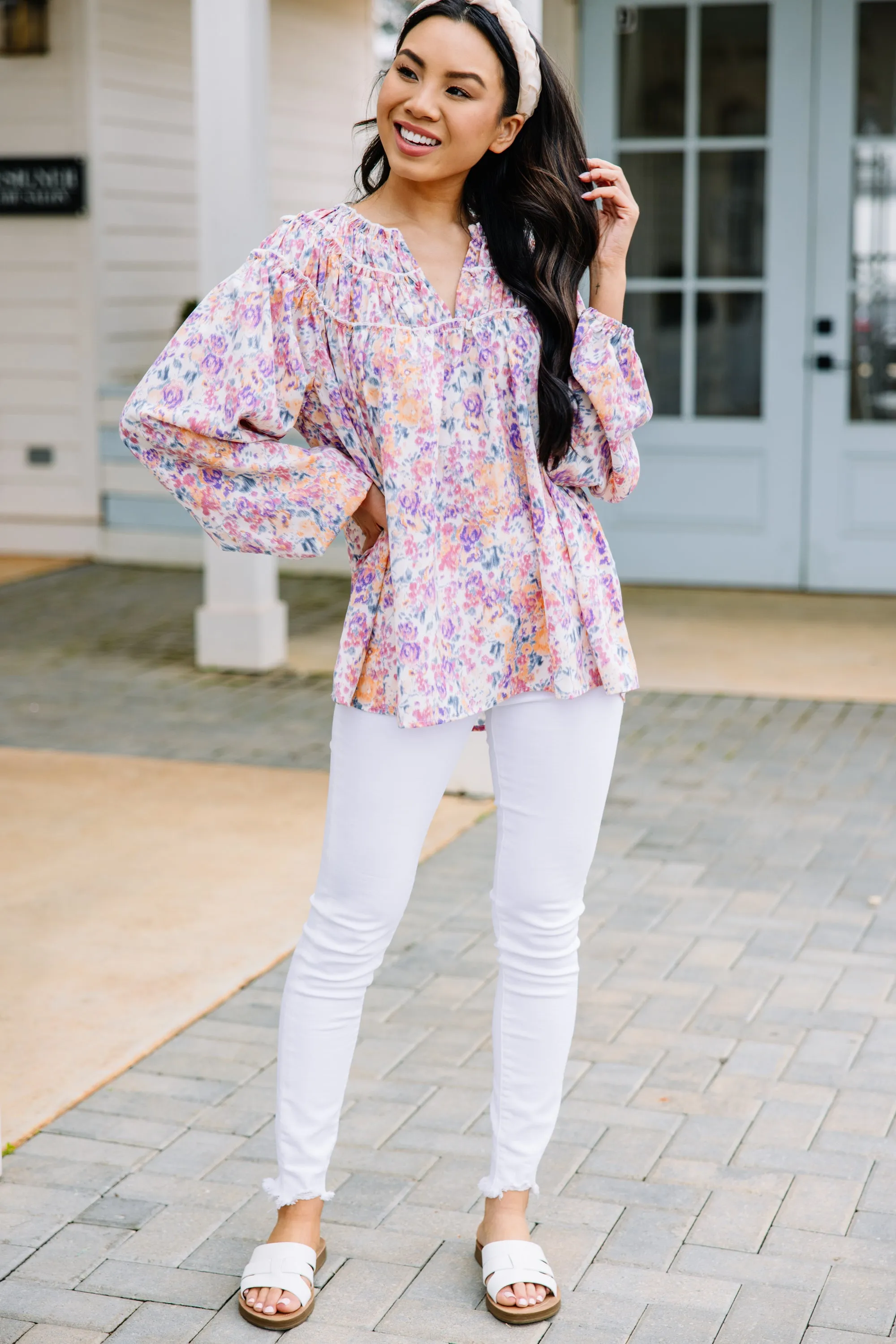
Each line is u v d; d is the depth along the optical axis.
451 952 3.69
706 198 7.94
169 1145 2.81
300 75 10.79
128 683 6.45
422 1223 2.56
